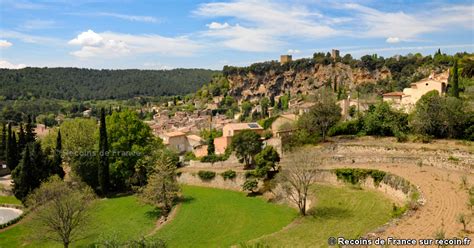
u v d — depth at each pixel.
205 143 109.75
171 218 56.12
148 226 54.97
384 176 50.62
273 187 62.81
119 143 77.00
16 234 54.09
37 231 46.94
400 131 69.00
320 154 62.88
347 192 52.69
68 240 46.28
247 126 100.69
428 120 65.00
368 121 74.06
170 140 113.62
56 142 84.94
